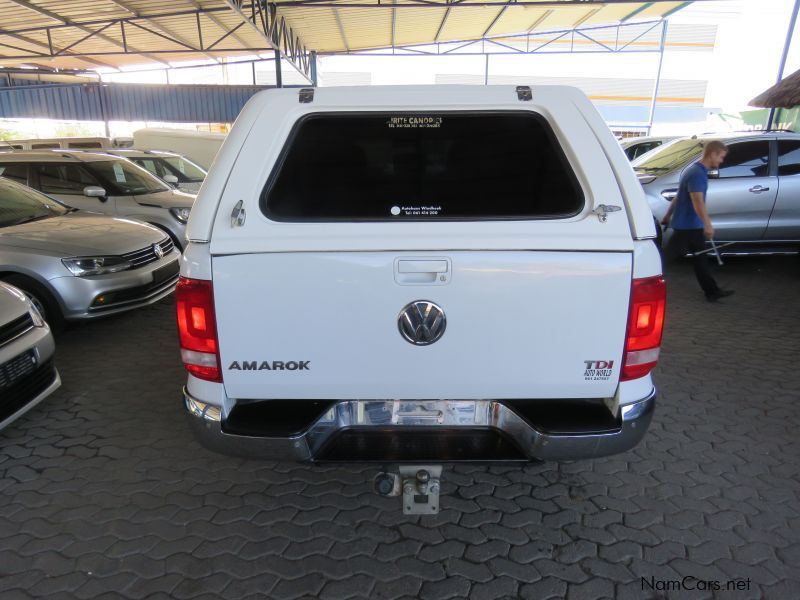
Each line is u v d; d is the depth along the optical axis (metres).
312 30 16.92
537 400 2.13
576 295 1.91
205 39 16.50
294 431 1.99
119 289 4.81
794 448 3.15
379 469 3.00
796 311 5.64
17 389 3.19
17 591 2.15
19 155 7.18
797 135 6.94
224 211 1.96
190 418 2.06
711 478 2.88
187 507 2.67
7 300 3.31
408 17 16.27
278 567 2.28
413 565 2.29
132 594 2.14
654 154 8.27
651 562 2.30
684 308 5.75
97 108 20.05
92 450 3.17
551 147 2.09
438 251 1.88
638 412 2.02
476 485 2.84
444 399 2.06
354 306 1.91
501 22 18.78
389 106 2.12
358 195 2.04
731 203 6.78
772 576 2.22
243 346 1.95
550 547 2.39
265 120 2.06
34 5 11.73
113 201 6.93
